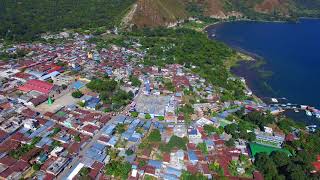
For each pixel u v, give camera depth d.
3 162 146.25
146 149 159.88
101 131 175.75
